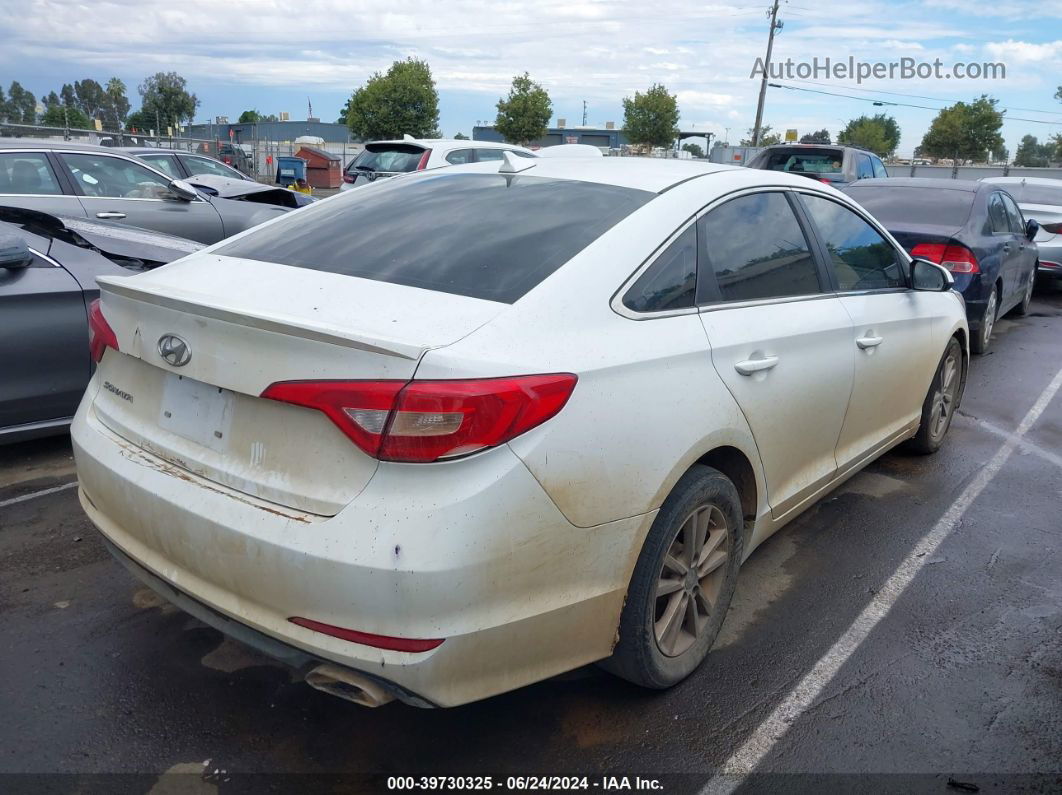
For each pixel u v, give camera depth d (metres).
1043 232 11.62
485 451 2.14
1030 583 3.78
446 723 2.75
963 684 3.04
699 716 2.81
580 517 2.34
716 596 3.04
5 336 4.38
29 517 4.10
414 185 3.44
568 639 2.43
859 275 4.00
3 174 7.48
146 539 2.52
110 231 5.41
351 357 2.14
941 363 4.94
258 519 2.22
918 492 4.74
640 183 3.11
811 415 3.44
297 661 2.25
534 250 2.67
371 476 2.13
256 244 3.10
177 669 2.98
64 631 3.17
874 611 3.51
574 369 2.33
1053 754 2.70
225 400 2.38
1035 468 5.18
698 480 2.75
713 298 2.97
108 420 2.76
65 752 2.57
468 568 2.11
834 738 2.73
